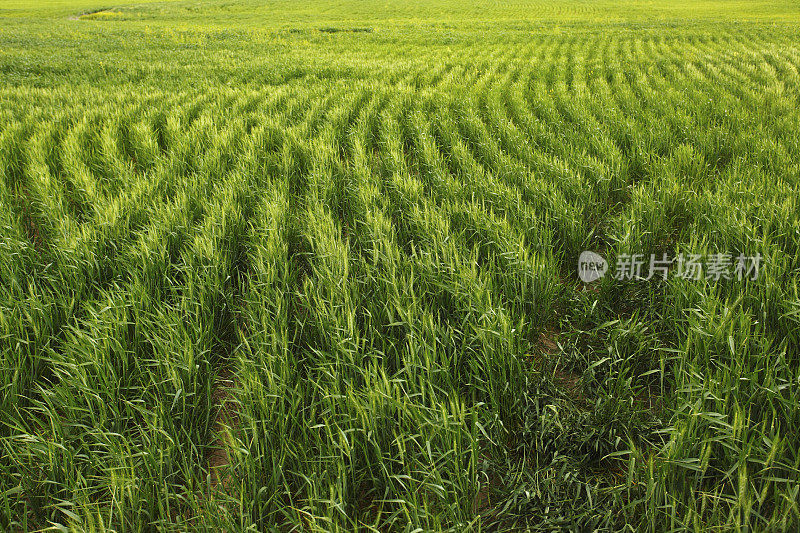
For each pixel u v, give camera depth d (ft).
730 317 10.33
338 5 172.55
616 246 14.44
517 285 12.52
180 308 11.30
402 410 8.61
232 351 11.82
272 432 8.63
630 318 12.28
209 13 151.53
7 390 9.42
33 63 50.19
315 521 7.29
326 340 10.71
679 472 7.70
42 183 18.07
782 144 21.91
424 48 70.54
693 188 19.13
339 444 8.09
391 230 14.78
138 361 10.25
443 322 11.74
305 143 23.29
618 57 54.44
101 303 11.42
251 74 46.14
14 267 12.92
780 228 13.44
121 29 98.78
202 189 18.06
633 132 24.21
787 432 8.10
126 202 16.49
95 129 25.76
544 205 16.94
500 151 22.11
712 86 35.32
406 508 7.62
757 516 6.89
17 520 7.71
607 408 9.45
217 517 7.31
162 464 8.06
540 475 8.54
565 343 12.16
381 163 22.17
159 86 40.93
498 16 140.67
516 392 9.96
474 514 7.97
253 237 14.88
